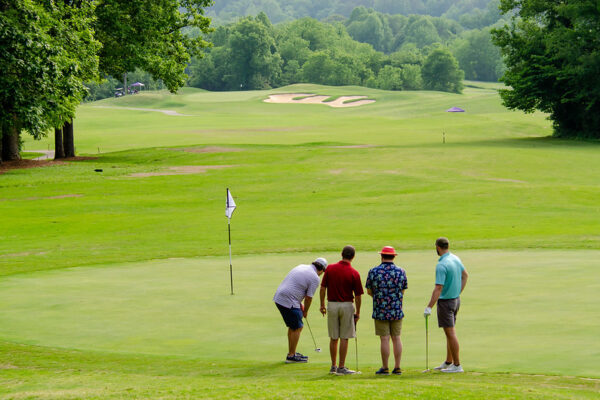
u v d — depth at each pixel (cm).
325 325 1766
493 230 3569
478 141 9956
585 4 9956
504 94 11212
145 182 6225
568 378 1155
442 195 4947
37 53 5603
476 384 1126
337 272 1384
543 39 10475
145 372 1324
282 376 1288
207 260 2898
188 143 10500
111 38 8044
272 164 7162
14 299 2127
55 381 1245
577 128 10994
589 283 2073
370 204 4722
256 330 1705
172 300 2073
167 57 8575
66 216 4553
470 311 1770
